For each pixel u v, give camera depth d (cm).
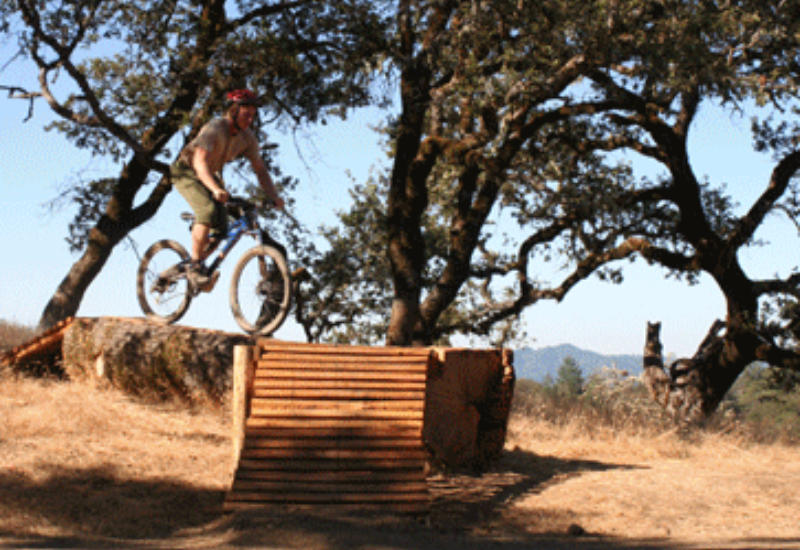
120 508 527
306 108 1502
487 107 1409
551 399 1272
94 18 1467
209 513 527
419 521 527
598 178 1634
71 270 1664
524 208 1789
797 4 1273
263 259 744
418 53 1462
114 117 1553
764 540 490
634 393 1831
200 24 1445
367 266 1948
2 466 584
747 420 1205
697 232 1798
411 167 1551
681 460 848
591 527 538
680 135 1738
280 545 442
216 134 711
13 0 1402
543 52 1275
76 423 728
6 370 927
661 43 1227
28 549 412
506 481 679
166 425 774
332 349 614
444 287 1606
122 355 870
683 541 485
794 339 1844
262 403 581
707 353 1955
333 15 1448
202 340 856
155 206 1688
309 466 554
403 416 590
